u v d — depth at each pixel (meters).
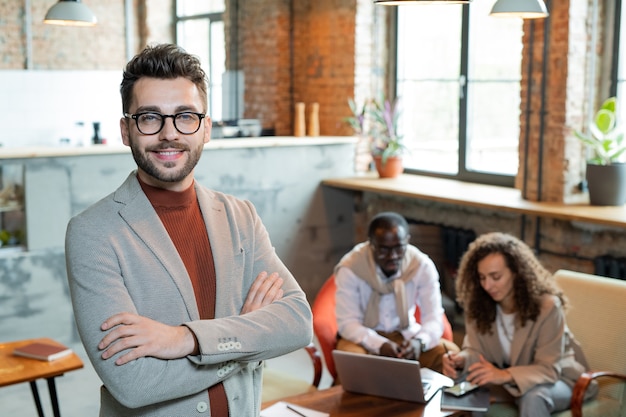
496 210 5.34
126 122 1.61
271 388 3.69
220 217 1.73
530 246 5.13
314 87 6.92
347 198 6.46
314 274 6.36
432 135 6.38
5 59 8.02
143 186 1.65
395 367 3.06
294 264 6.24
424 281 4.08
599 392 3.61
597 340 3.65
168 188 1.65
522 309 3.40
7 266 4.82
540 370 3.33
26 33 8.07
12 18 8.00
